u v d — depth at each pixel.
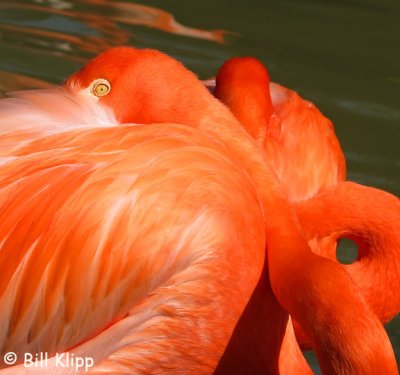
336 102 12.67
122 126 7.66
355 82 13.14
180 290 7.30
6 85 11.88
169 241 7.27
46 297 7.11
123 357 7.28
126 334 7.27
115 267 7.18
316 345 6.71
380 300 9.75
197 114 8.32
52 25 13.53
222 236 7.38
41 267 7.10
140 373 7.34
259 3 15.02
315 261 7.03
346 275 6.87
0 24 13.43
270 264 7.33
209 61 13.05
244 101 9.17
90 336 7.24
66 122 7.97
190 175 7.42
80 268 7.14
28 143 7.54
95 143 7.47
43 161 7.37
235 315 7.46
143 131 7.59
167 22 14.05
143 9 14.31
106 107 8.41
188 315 7.34
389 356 6.61
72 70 12.40
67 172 7.29
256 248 7.50
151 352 7.32
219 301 7.39
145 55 8.50
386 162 11.77
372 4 15.30
